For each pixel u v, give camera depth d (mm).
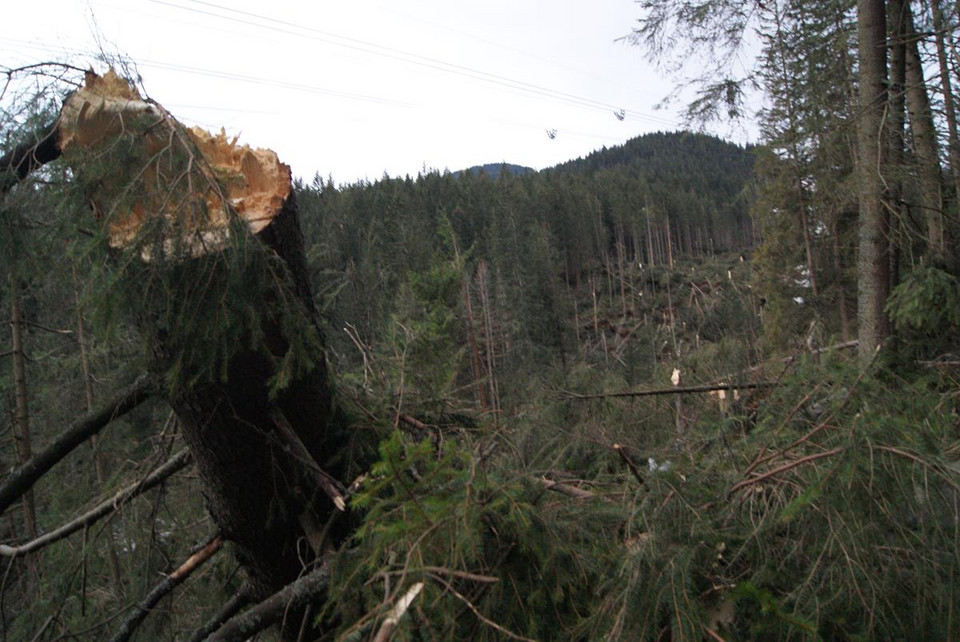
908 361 4582
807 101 7184
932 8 6258
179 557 3607
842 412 2260
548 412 4473
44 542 3373
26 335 6613
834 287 10180
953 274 5988
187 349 2391
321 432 2926
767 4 7355
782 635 1702
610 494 2729
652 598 1784
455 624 1648
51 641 3336
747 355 4953
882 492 1867
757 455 2379
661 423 4535
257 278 2332
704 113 7832
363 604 2096
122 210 2250
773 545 1987
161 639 3533
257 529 2914
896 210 5934
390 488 2600
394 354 4121
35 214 2531
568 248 41562
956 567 1772
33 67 2416
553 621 1930
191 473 3725
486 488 1964
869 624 1722
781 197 10945
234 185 2492
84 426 3205
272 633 3127
